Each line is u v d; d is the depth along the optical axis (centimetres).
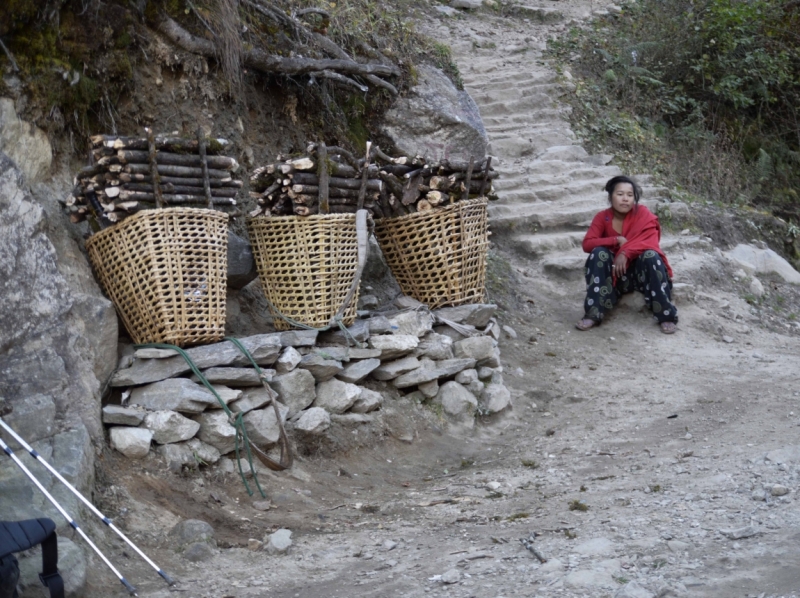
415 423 610
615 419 639
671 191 1151
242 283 610
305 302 570
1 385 432
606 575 350
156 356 498
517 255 962
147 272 498
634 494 463
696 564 355
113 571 371
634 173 1164
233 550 421
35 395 439
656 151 1252
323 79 747
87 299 487
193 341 512
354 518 472
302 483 514
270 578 388
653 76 1391
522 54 1385
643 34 1462
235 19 645
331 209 583
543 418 662
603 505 452
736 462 493
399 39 894
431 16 1478
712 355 786
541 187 1066
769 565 346
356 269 587
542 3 1597
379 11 920
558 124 1213
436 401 632
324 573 391
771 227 1181
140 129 595
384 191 647
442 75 895
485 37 1433
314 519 469
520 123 1216
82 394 460
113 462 462
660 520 414
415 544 421
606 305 838
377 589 365
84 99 552
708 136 1305
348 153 588
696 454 527
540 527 426
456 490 514
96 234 513
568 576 352
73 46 546
